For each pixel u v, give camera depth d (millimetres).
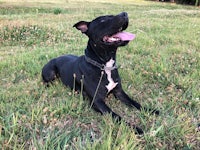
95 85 915
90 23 937
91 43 934
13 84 1138
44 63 1403
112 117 830
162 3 7516
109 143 641
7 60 1467
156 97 991
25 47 1938
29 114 830
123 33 901
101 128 756
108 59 914
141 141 712
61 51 1642
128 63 1370
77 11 4219
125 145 636
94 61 921
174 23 2834
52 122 787
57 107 873
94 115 876
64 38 2086
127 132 732
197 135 745
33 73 1252
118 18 860
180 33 2277
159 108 906
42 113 829
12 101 944
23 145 667
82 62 975
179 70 1297
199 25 2752
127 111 905
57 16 3330
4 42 2041
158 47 1789
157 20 3045
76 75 991
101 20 905
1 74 1263
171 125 772
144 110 892
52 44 1952
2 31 2186
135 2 7285
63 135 706
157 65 1295
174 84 1112
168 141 722
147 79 1179
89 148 635
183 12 4062
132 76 1174
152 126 751
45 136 713
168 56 1509
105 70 916
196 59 1455
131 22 2855
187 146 695
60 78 1147
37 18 3078
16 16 3240
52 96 1002
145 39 1970
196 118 862
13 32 2193
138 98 1004
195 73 1229
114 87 948
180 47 1732
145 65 1332
